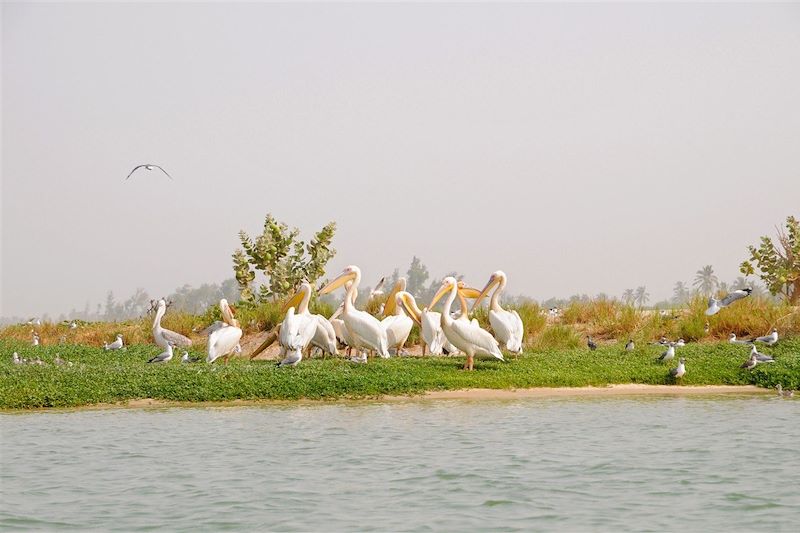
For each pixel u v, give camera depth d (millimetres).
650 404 18859
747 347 23953
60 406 18922
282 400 19406
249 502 11938
